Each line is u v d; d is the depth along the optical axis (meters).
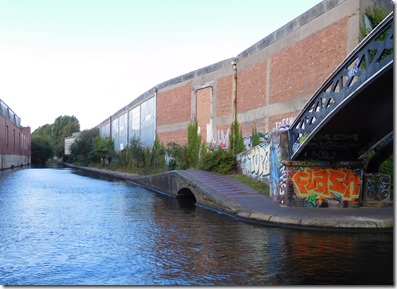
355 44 16.38
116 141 62.31
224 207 16.42
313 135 13.80
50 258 9.23
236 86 27.06
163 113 39.09
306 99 19.41
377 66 10.37
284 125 21.31
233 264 8.53
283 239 10.91
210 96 30.55
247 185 20.61
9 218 14.91
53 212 16.52
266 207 15.25
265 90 23.33
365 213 13.72
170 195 24.31
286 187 15.42
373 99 12.05
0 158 57.28
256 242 10.59
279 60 21.88
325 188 15.36
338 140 15.16
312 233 11.72
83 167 67.50
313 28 18.97
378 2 17.20
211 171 25.34
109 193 25.09
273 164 16.97
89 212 16.58
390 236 11.20
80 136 80.44
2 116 58.62
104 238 11.37
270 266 8.34
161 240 11.02
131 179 37.22
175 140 36.44
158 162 38.94
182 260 8.92
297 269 8.12
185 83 34.69
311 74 19.06
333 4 17.64
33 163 96.44
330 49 17.80
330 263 8.52
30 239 11.28
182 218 14.89
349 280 7.43
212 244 10.43
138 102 48.34
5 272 8.17
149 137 43.50
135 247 10.23
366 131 14.57
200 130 31.98
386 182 15.71
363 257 8.96
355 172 15.42
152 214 16.00
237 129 26.72
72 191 26.19
